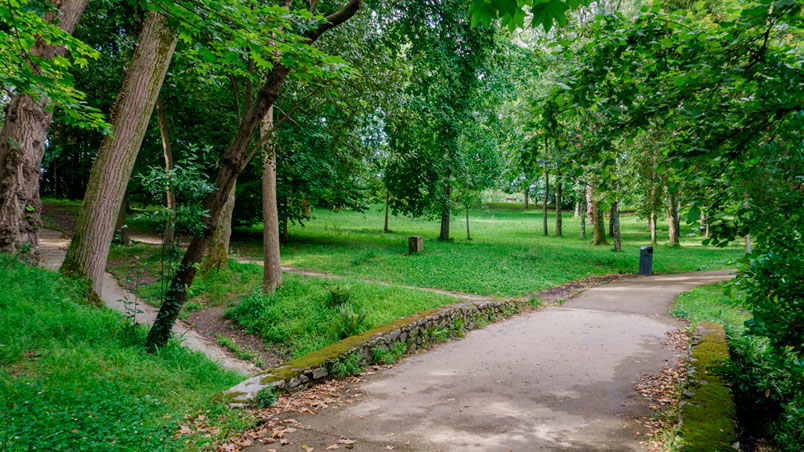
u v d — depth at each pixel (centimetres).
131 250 1877
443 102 1828
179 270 739
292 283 1384
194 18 457
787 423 498
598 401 556
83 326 718
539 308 1320
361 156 1256
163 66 1063
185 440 407
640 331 988
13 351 564
